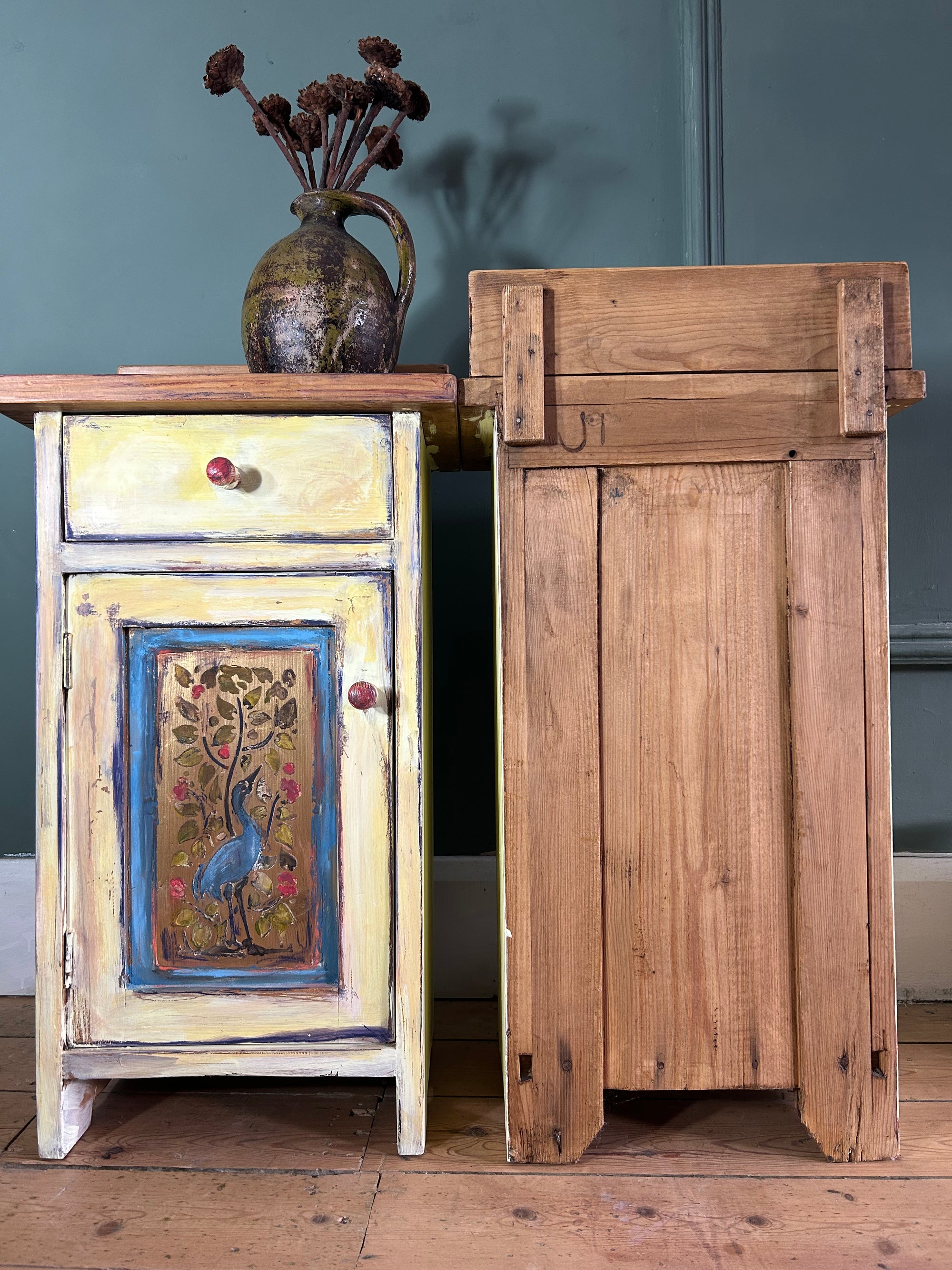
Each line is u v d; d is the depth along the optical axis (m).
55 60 1.40
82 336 1.40
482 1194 0.86
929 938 1.35
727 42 1.38
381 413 0.93
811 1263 0.76
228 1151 0.94
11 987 1.37
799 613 0.91
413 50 1.40
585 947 0.90
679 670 0.92
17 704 1.39
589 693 0.91
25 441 1.40
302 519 0.92
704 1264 0.76
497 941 1.38
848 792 0.91
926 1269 0.75
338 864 0.92
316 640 0.93
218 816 0.93
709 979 0.91
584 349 0.91
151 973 0.93
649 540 0.92
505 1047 0.93
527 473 0.92
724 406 0.91
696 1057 0.91
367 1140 0.96
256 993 0.92
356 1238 0.80
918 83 1.38
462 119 1.39
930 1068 1.12
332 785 0.93
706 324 0.91
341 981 0.92
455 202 1.39
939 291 1.37
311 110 1.10
